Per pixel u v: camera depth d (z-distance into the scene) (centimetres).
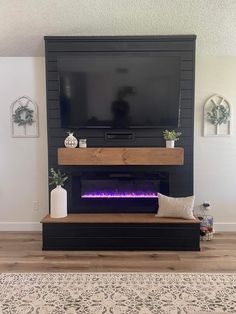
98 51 365
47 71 368
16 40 370
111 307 236
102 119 367
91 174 384
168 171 381
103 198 388
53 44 364
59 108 370
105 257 327
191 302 242
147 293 255
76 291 259
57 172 379
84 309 234
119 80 359
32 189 412
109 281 274
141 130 378
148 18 339
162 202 358
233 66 398
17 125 406
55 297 250
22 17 336
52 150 377
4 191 412
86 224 344
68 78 358
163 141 378
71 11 329
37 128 405
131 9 327
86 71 357
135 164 364
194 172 407
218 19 340
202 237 372
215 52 391
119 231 345
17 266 305
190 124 373
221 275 285
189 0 316
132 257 327
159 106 364
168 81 359
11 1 313
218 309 233
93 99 363
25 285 268
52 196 355
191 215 349
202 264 309
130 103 364
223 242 369
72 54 365
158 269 297
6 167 411
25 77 400
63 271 294
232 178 409
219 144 405
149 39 363
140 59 355
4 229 414
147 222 343
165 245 345
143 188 393
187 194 380
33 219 414
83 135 379
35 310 233
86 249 346
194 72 367
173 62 355
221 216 411
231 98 402
